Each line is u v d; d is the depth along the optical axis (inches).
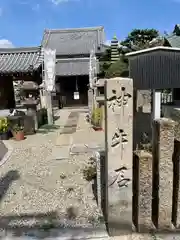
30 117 388.2
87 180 205.9
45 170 233.5
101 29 1176.2
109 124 122.7
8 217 156.3
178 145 130.3
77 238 133.3
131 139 125.1
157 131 130.5
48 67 457.7
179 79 280.5
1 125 353.4
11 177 220.2
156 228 136.8
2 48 591.5
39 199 178.5
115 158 126.1
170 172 130.9
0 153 291.9
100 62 760.3
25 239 134.3
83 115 588.7
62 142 331.3
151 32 737.6
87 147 300.0
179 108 348.8
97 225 144.0
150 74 282.0
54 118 550.9
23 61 541.6
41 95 497.0
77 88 818.2
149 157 128.3
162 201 133.5
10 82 539.5
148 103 358.6
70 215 155.7
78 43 1102.4
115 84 119.4
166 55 278.4
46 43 1123.3
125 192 130.0
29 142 340.8
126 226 133.0
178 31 504.1
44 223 148.3
